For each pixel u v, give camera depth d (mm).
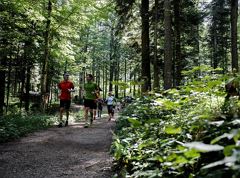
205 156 3301
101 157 7465
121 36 20641
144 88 16359
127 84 4691
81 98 49938
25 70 24703
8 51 18594
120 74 69062
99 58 57281
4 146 8891
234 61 20859
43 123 14211
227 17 37281
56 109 28469
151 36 22281
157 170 3453
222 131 3332
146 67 18516
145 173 3455
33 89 40062
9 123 11469
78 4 17953
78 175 5996
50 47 20078
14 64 22516
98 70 59750
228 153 2068
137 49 22156
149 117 7082
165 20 13641
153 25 20359
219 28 38906
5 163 6953
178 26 20719
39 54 21531
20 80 26375
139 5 19812
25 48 20641
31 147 8805
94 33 48594
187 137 3926
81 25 19859
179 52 20812
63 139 10227
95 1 18625
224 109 4098
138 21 20406
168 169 3541
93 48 54375
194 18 23328
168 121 5352
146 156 4648
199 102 5270
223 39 40000
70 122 17312
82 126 14461
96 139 10281
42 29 19062
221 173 2488
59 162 7105
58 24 19203
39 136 10891
